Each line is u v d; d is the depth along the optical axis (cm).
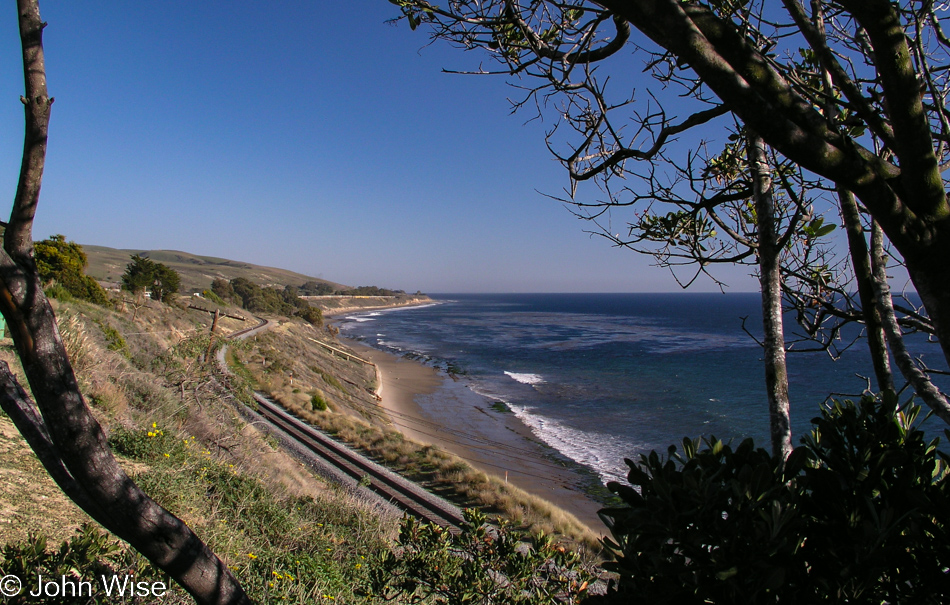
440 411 3609
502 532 436
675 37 106
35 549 305
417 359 6347
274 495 852
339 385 3922
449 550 442
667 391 4266
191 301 6038
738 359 6094
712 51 105
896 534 122
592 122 266
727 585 112
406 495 1409
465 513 444
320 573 570
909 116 101
